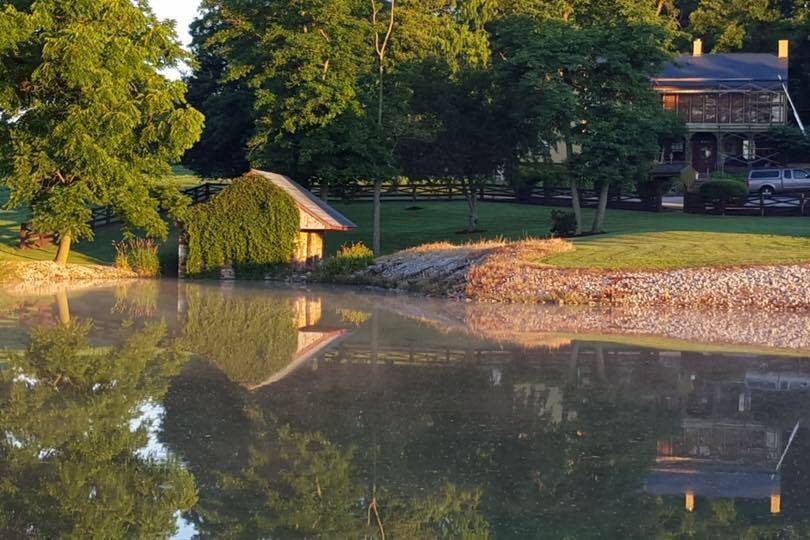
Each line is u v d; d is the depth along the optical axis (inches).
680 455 587.5
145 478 534.6
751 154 2837.1
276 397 729.0
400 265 1678.2
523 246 1584.6
